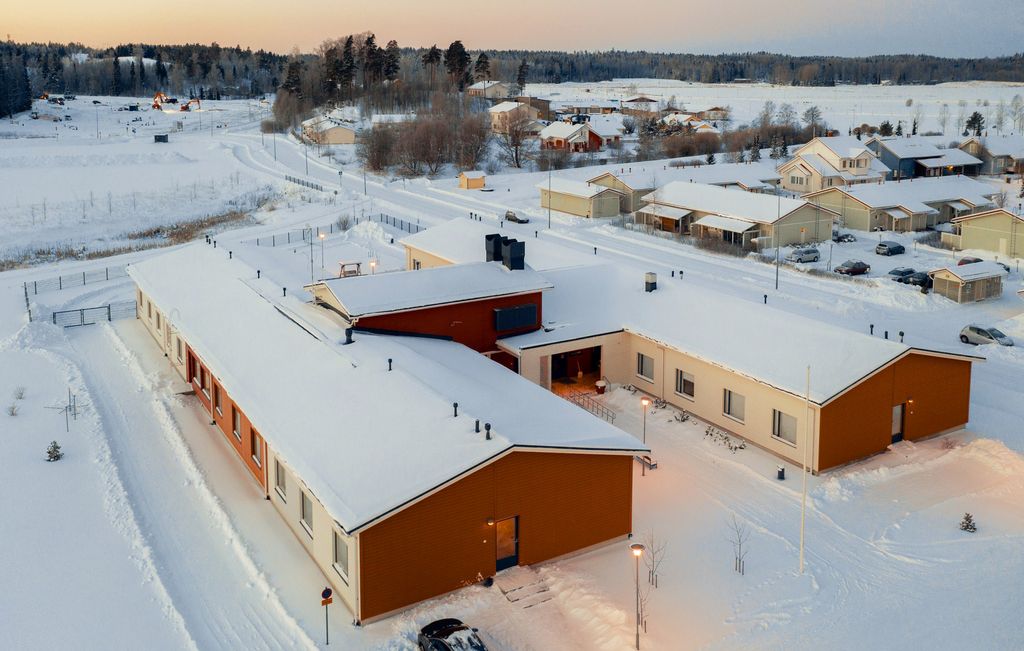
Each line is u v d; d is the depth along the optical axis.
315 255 63.81
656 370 35.28
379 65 187.25
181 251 47.44
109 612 21.36
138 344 43.22
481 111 162.00
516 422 24.88
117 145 146.25
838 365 29.31
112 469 29.16
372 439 23.77
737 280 57.59
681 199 76.69
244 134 168.62
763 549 24.09
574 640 20.27
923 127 164.25
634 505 26.94
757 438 30.80
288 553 24.30
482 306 34.88
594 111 182.50
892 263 63.31
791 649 19.50
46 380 38.00
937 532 24.47
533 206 88.81
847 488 27.42
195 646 20.05
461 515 22.08
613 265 41.94
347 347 30.64
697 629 20.45
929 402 31.05
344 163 124.62
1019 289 52.94
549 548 23.80
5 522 25.55
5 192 96.50
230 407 30.86
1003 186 96.88
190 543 24.92
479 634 20.44
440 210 86.62
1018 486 26.94
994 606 20.50
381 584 21.09
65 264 63.66
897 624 20.22
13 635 20.36
